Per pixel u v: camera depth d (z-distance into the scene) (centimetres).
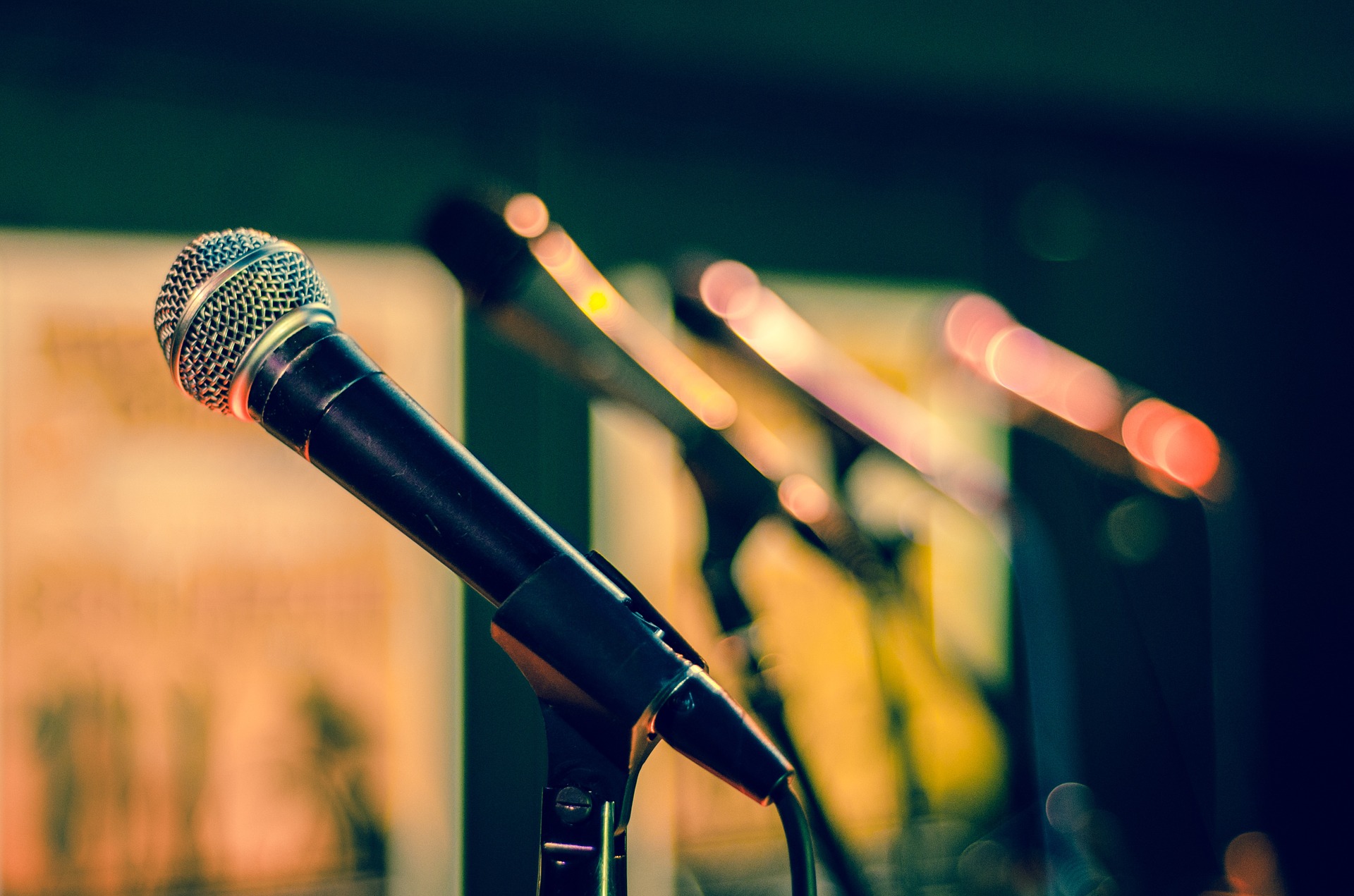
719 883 260
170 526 222
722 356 122
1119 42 284
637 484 254
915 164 297
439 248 108
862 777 270
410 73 239
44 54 212
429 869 238
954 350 156
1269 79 305
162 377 222
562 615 92
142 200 220
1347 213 363
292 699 230
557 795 92
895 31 257
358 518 237
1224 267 346
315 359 92
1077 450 156
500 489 93
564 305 107
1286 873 350
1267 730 351
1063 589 301
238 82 227
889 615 120
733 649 111
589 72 250
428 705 239
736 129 275
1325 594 360
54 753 214
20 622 212
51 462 214
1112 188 328
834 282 286
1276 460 354
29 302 213
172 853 221
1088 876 125
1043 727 128
